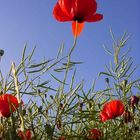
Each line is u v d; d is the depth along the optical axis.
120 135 1.18
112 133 1.17
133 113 1.18
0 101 0.85
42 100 1.11
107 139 1.13
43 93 1.12
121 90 1.25
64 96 1.00
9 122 0.91
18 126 0.89
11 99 0.85
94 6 0.89
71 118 1.08
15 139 0.70
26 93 1.08
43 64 1.04
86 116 1.06
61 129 1.02
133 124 1.19
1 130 0.88
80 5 0.87
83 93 1.09
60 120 0.99
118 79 1.29
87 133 1.09
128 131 1.18
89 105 1.11
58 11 0.89
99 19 0.90
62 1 0.88
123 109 1.09
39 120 1.08
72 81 1.00
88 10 0.88
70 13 0.88
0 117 0.91
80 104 1.05
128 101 1.20
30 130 0.99
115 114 1.09
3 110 0.85
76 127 1.19
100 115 1.11
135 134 1.19
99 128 1.22
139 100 1.20
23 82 1.08
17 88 0.72
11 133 0.71
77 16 0.88
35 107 1.10
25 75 1.07
